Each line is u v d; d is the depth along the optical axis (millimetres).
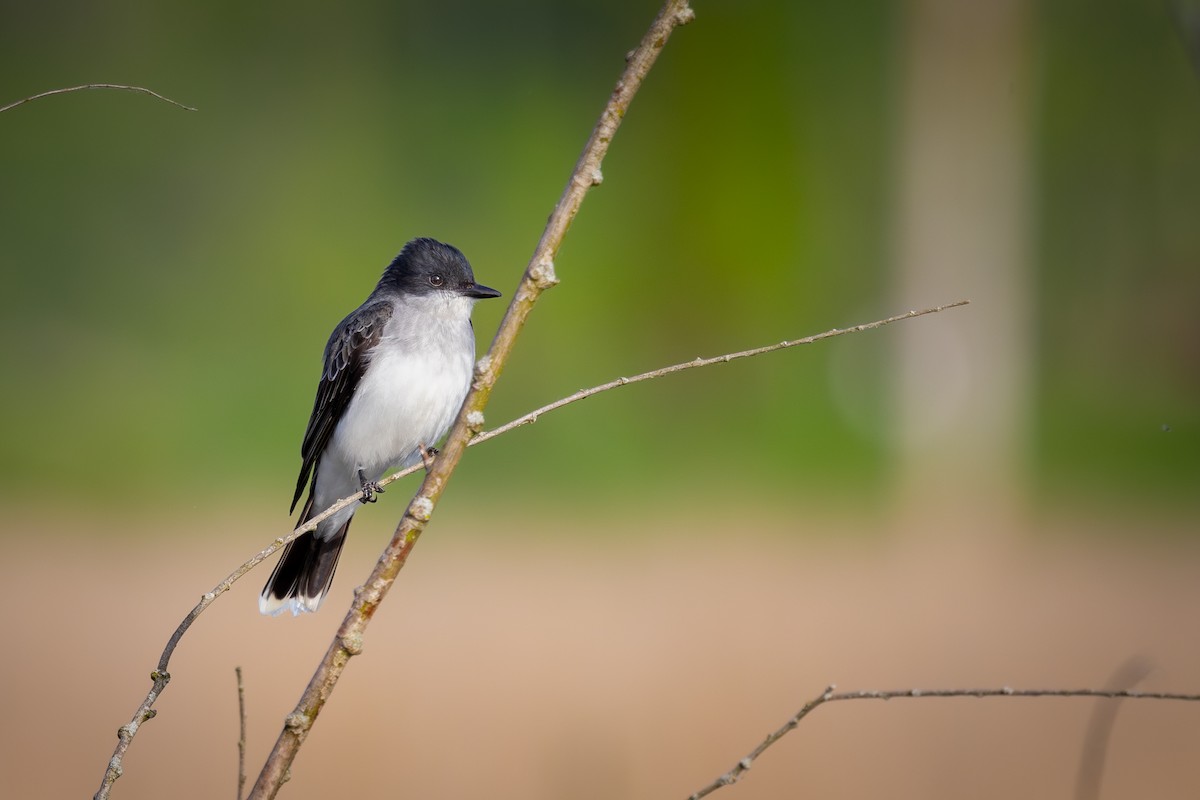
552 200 25016
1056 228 26109
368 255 25094
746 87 23078
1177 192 26125
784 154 23062
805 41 23484
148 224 25188
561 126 25844
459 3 26500
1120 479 18859
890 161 20672
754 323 22703
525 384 21062
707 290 22672
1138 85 26031
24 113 25625
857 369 19203
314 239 25172
